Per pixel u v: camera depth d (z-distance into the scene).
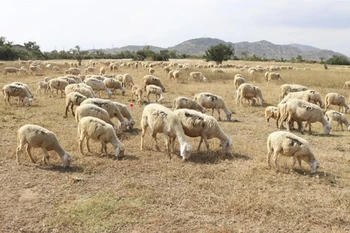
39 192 9.32
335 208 8.87
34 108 20.20
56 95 25.59
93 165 11.28
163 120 12.39
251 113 22.20
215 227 7.77
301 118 16.97
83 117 13.05
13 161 11.45
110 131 12.14
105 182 10.10
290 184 10.37
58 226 7.63
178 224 7.88
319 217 8.38
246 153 13.32
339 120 18.97
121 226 7.71
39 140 10.84
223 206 8.77
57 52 111.88
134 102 24.50
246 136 16.27
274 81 38.69
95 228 7.57
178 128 12.27
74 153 12.42
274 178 10.73
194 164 11.83
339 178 11.02
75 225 7.69
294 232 7.70
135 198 9.06
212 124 12.80
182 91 30.84
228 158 12.63
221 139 12.96
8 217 8.00
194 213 8.42
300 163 11.63
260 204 8.82
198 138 15.15
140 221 7.93
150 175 10.80
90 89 20.48
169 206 8.74
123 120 16.14
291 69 56.81
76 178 10.11
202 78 39.78
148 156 12.48
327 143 15.47
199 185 9.99
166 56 98.44
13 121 16.69
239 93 24.44
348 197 9.48
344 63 100.06
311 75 42.78
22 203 8.70
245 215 8.36
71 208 8.34
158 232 7.54
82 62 76.94
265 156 12.91
